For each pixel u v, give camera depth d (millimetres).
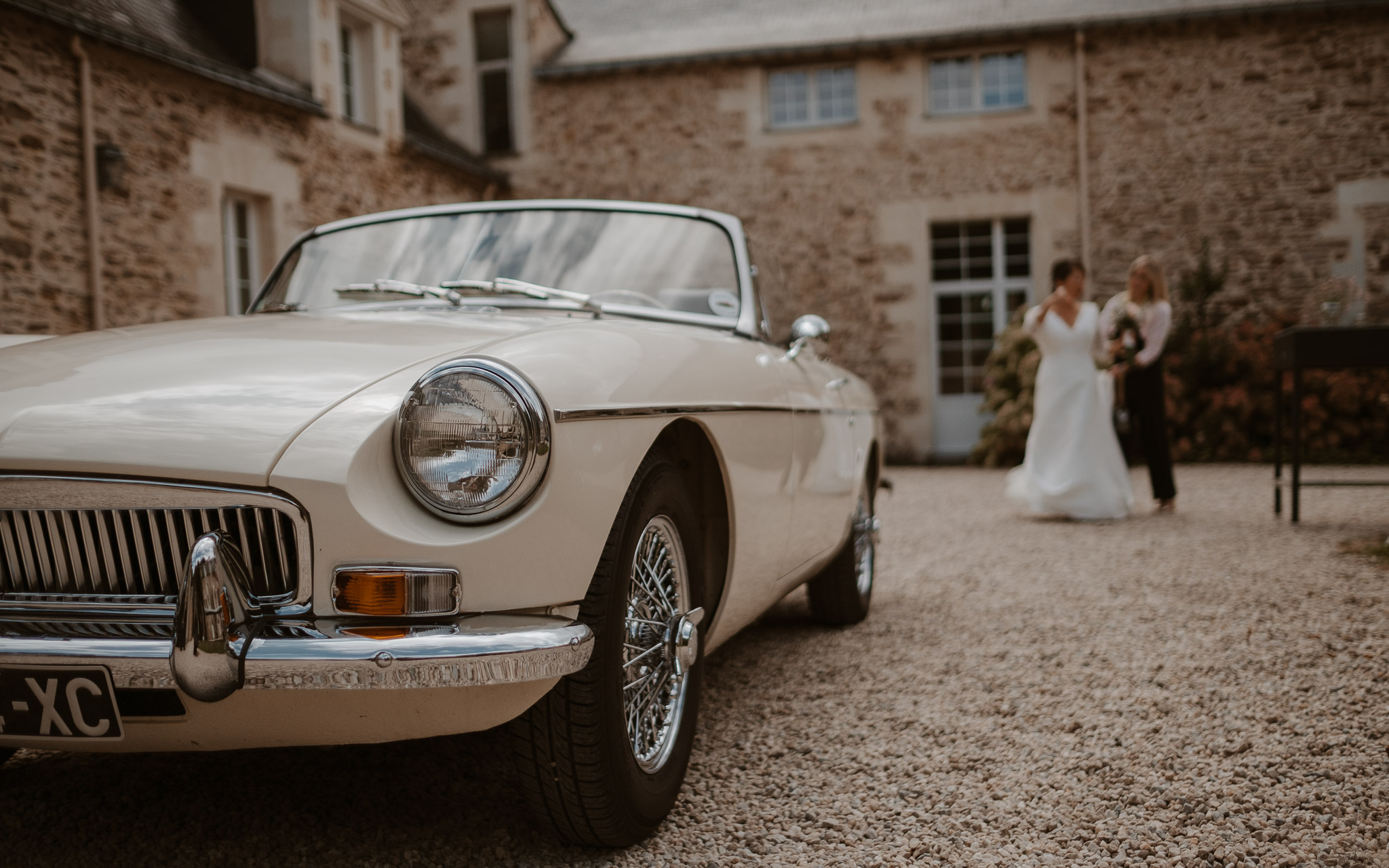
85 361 1801
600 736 1725
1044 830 1997
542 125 12992
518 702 1603
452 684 1420
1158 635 3389
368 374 1663
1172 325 11570
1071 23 11672
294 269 2908
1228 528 5758
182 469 1462
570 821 1802
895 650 3363
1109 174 11953
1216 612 3668
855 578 3613
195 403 1573
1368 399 10742
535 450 1525
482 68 13234
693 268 2811
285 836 1953
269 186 9125
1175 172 11844
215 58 8891
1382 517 6051
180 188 8203
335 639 1413
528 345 1731
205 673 1393
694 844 1937
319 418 1534
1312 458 10555
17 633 1514
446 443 1501
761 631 3703
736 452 2184
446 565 1474
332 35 9977
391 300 2721
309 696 1473
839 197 12469
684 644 1999
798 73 12688
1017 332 11391
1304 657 3037
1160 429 6598
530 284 2645
